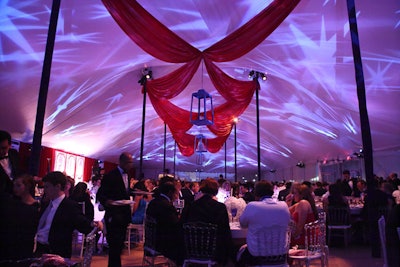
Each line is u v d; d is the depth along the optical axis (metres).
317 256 3.78
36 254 2.70
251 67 9.62
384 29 6.47
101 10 6.53
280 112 13.55
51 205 2.81
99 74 9.01
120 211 4.20
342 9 6.39
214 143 13.87
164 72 10.86
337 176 15.66
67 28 6.78
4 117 8.73
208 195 3.76
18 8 5.96
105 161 19.06
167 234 4.05
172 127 11.16
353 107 9.51
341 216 6.79
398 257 2.15
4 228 2.21
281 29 7.25
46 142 12.32
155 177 26.03
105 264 5.18
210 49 6.54
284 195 7.75
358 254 5.93
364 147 5.31
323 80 8.91
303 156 17.78
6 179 2.72
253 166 25.73
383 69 7.43
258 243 3.22
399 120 9.16
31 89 8.05
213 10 6.85
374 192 5.27
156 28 6.16
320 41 7.39
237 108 10.34
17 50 6.78
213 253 3.50
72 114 10.95
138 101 12.59
